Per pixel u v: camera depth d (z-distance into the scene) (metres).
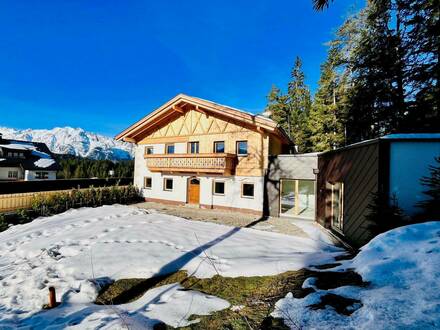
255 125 15.07
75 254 7.45
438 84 11.02
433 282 3.10
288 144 19.47
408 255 3.92
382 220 6.25
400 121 12.77
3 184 18.03
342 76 17.97
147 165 19.73
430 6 10.55
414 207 6.16
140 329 3.42
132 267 6.18
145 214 13.14
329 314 3.04
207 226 10.77
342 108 19.80
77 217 12.56
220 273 5.68
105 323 3.72
